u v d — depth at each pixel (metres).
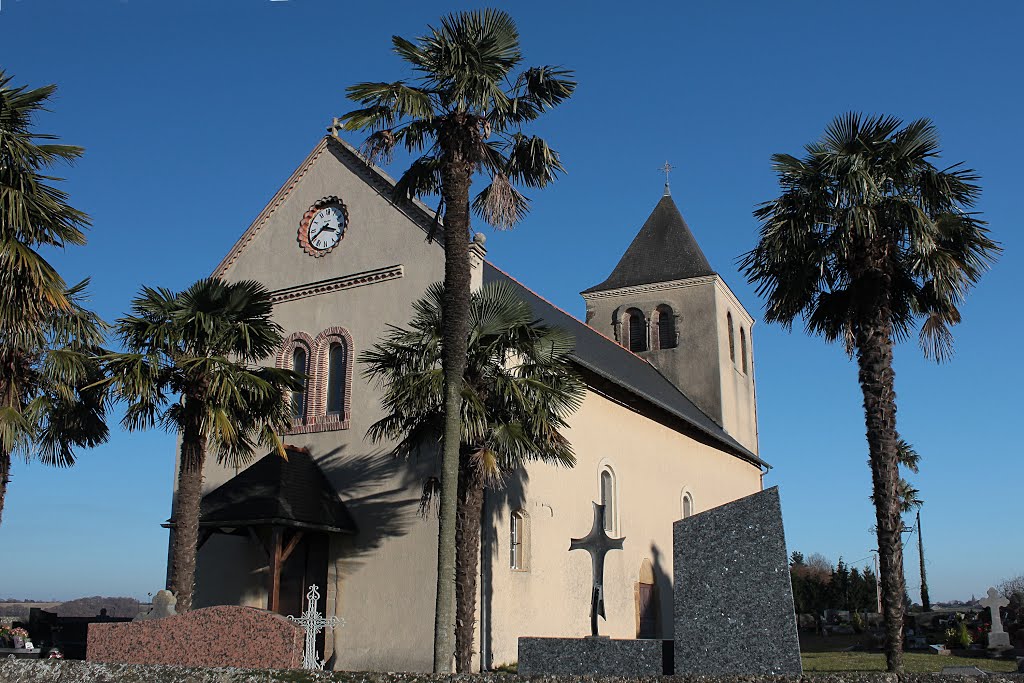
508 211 16.45
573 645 12.61
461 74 15.66
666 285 43.62
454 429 14.84
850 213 16.41
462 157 15.77
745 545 11.40
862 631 41.78
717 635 11.27
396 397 17.98
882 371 16.38
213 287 18.45
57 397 17.36
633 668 12.20
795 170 17.64
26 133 15.02
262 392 18.12
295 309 25.94
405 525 22.05
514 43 16.14
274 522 20.20
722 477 38.91
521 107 16.61
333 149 26.61
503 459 18.34
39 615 25.97
